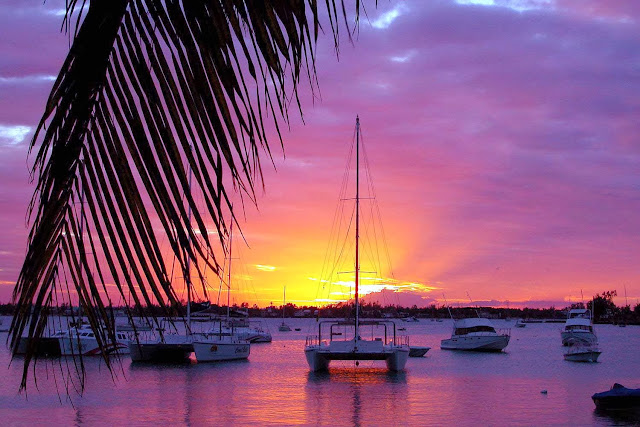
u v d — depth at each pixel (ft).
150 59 5.62
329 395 117.70
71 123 5.69
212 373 148.87
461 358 215.31
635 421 95.14
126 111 5.67
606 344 345.92
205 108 5.53
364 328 478.59
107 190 5.73
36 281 5.71
